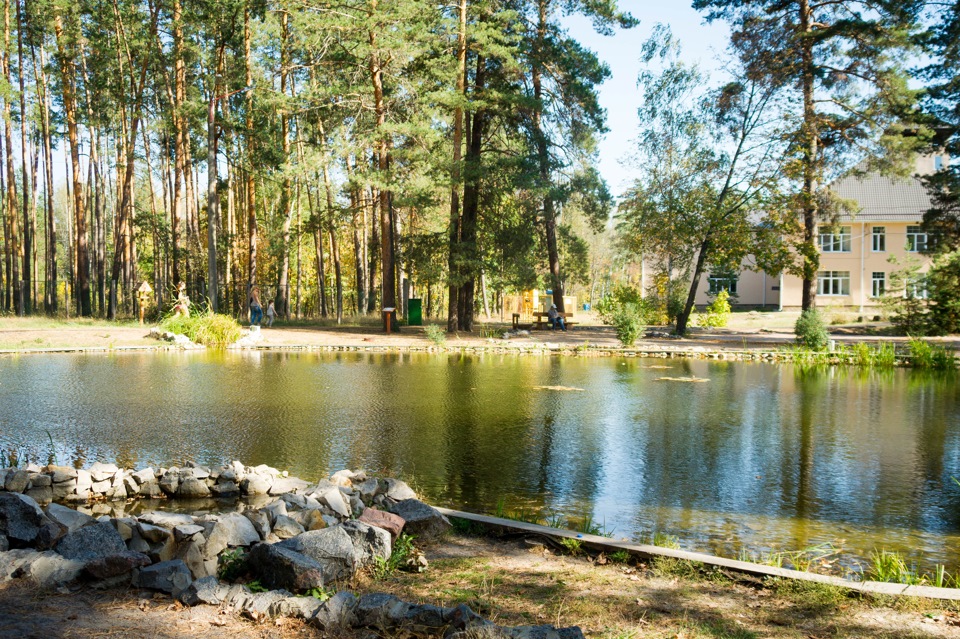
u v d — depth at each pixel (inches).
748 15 1089.4
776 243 1029.2
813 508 256.7
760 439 379.9
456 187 1035.3
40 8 1219.9
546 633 126.5
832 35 1027.9
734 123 1030.4
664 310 1445.6
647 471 308.8
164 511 247.1
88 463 307.9
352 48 1012.5
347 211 1082.1
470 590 163.3
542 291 1932.8
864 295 1722.4
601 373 684.1
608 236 2994.6
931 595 161.8
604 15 1170.0
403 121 1040.2
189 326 914.1
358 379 615.2
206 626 135.3
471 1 1061.8
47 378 596.1
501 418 436.1
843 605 158.4
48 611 138.3
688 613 152.3
